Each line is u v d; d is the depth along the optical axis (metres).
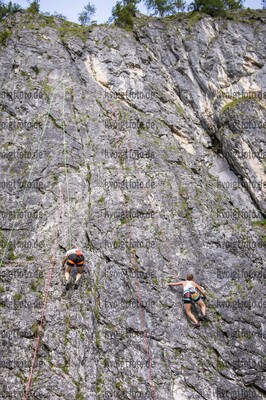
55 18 18.47
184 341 9.27
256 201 13.24
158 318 9.55
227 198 13.09
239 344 9.37
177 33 17.61
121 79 15.96
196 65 16.47
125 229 11.11
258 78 16.06
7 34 17.05
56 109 13.92
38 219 11.17
